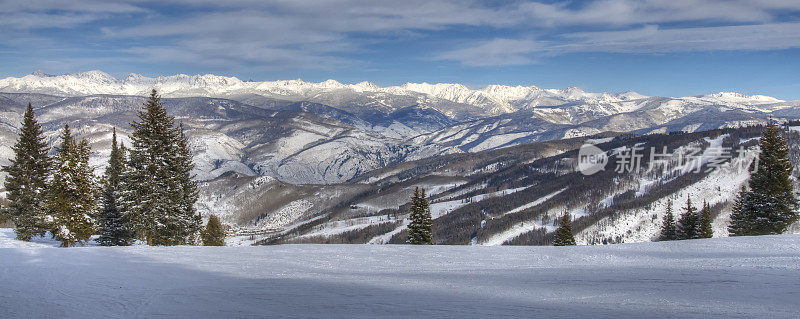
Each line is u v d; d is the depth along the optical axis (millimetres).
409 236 55438
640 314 9266
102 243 53156
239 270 18047
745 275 14148
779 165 51344
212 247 26547
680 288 12281
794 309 9281
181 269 17844
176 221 50094
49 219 52156
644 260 19672
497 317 9336
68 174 53312
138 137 48906
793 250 20141
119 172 53062
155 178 48781
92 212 53812
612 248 23438
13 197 52625
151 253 23250
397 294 12398
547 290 12773
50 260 19094
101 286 13312
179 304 10930
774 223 51344
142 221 48031
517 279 15234
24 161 53344
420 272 17734
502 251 23969
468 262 20719
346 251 24594
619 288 12742
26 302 11047
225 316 9656
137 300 11367
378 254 23453
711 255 20109
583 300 11078
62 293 12180
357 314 9773
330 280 15320
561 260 20625
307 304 10945
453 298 11680
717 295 11031
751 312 9133
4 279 14250
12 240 48594
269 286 13883
